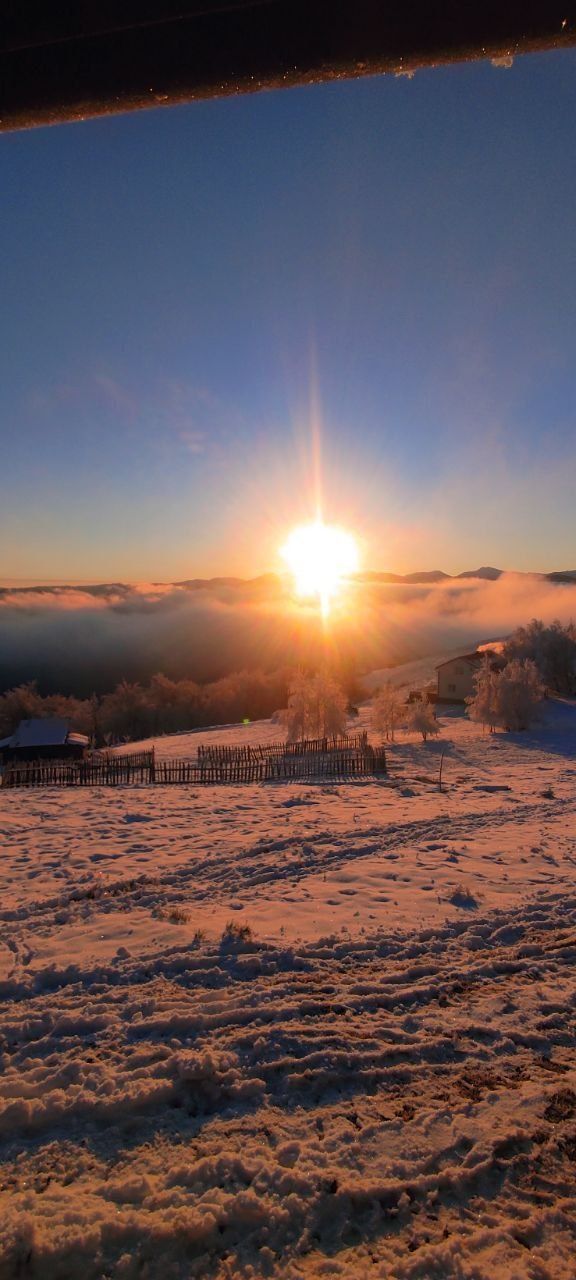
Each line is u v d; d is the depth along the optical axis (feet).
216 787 62.80
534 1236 8.85
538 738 111.55
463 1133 10.98
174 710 247.09
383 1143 10.73
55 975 18.01
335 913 23.52
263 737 146.92
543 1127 11.12
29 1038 14.53
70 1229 8.74
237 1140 10.83
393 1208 9.32
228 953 19.53
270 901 25.07
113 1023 15.05
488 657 181.37
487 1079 12.75
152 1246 8.58
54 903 24.90
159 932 21.48
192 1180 9.79
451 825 39.81
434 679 272.72
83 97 3.53
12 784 67.36
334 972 18.25
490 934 21.36
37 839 36.86
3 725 252.62
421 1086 12.50
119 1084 12.37
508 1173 10.03
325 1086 12.50
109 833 38.37
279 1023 14.98
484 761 89.61
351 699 265.54
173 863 30.99
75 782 68.80
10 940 21.09
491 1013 15.60
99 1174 10.05
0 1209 9.13
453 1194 9.60
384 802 50.60
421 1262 8.34
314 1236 8.84
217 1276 8.20
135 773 70.90
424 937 21.03
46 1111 11.47
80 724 242.99
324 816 43.60
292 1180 9.73
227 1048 13.82
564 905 24.12
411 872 29.07
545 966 18.62
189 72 3.36
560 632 183.11
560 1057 13.58
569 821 41.32
